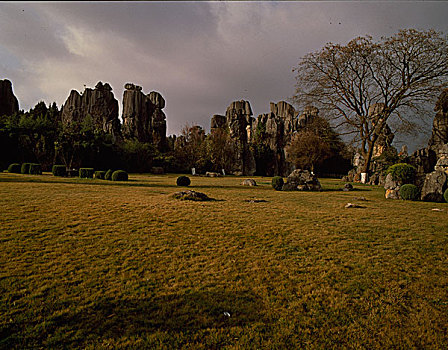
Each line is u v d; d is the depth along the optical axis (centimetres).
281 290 429
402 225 844
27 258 515
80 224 750
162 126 6950
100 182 2094
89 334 316
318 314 366
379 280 464
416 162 3009
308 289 432
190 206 1080
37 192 1270
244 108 7956
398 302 397
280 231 754
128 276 461
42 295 393
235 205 1174
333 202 1391
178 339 312
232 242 653
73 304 374
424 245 645
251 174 6431
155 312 362
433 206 1266
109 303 380
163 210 975
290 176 2233
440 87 2516
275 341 313
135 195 1348
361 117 2952
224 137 6366
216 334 322
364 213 1052
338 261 548
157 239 655
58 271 470
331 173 6562
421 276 480
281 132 7200
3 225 698
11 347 289
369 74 2881
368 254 586
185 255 563
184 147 6050
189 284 440
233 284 444
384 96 2834
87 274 465
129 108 6638
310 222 873
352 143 3058
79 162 3672
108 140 4488
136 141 5184
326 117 3088
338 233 745
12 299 381
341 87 2984
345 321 354
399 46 2539
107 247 590
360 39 2697
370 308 383
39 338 306
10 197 1089
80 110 6266
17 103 5916
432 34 2419
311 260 550
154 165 5191
